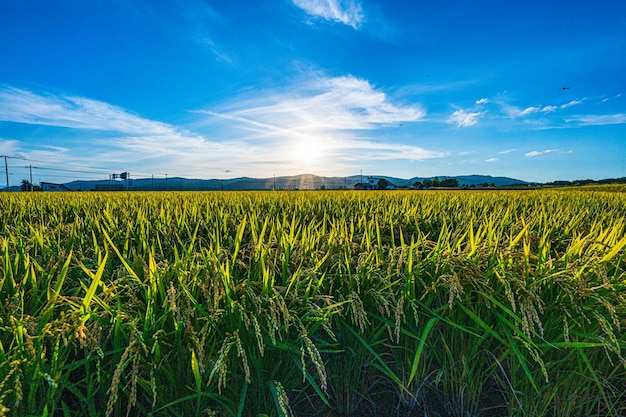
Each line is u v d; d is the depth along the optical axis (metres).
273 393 2.09
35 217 6.98
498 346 2.71
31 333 2.02
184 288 2.28
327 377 2.83
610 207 9.40
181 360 2.19
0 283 2.45
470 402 2.93
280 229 4.08
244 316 2.09
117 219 5.75
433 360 3.11
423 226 6.03
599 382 2.65
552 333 2.68
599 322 2.46
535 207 9.10
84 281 3.08
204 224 5.26
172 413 2.27
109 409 1.73
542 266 2.80
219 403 2.22
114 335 2.08
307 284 2.73
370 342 2.74
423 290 2.87
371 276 2.80
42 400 2.00
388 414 2.91
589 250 3.21
